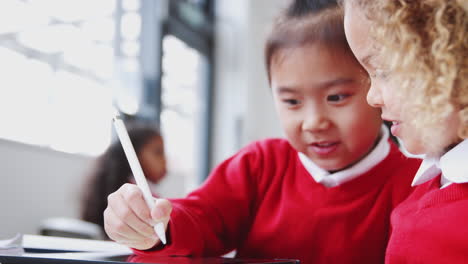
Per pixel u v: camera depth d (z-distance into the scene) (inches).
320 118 22.7
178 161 114.2
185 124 118.1
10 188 69.5
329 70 22.2
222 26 128.5
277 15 25.4
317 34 22.3
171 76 111.7
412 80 15.3
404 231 18.5
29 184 72.0
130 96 98.3
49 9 80.6
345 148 23.4
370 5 16.2
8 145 69.6
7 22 74.5
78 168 79.6
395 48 15.3
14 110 74.3
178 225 22.3
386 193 24.7
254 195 27.4
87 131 85.6
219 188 27.1
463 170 17.1
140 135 66.3
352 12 17.1
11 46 74.8
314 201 25.1
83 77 86.6
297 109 23.4
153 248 21.3
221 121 126.0
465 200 17.2
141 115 99.9
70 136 82.6
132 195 18.8
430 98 14.9
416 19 15.0
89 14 88.4
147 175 65.4
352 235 24.3
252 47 127.1
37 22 78.7
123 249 23.6
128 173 65.5
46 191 74.4
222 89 127.0
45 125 78.7
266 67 25.1
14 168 70.1
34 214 72.6
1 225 68.2
